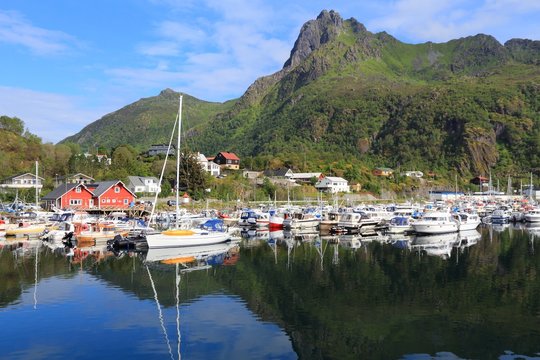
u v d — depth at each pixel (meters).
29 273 43.72
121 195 113.12
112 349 24.80
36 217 88.00
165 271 44.88
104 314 30.75
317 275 42.94
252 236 76.88
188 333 27.25
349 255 54.62
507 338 26.14
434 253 56.00
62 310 31.55
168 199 126.19
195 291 36.81
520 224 102.19
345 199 167.50
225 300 34.25
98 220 78.38
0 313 30.88
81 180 139.00
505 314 30.42
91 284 39.19
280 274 43.38
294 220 87.62
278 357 23.78
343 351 24.64
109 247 60.72
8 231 72.31
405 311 31.33
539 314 30.38
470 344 25.31
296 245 64.56
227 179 165.62
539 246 62.94
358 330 27.72
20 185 135.00
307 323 29.08
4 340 26.00
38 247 62.47
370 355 23.98
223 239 63.84
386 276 42.25
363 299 34.31
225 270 45.41
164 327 28.25
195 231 60.44
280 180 178.50
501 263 48.69
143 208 106.81
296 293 36.16
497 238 73.44
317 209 110.44
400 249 59.78
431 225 77.69
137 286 38.50
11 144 167.25
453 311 31.22
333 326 28.55
